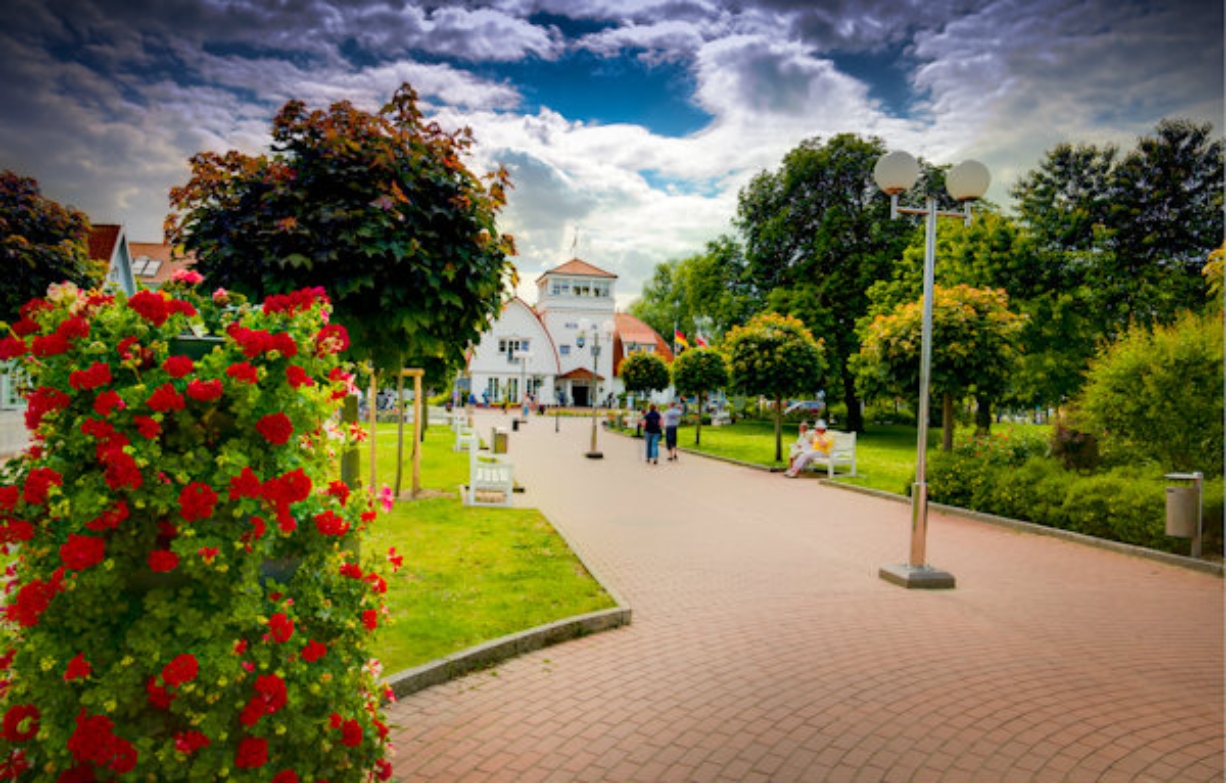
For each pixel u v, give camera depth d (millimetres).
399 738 3967
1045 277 25797
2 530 2361
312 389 2807
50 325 2568
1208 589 7473
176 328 2715
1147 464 11703
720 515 12047
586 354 69500
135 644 2398
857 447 29906
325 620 2805
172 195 5906
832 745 3953
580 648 5500
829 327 35625
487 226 6707
